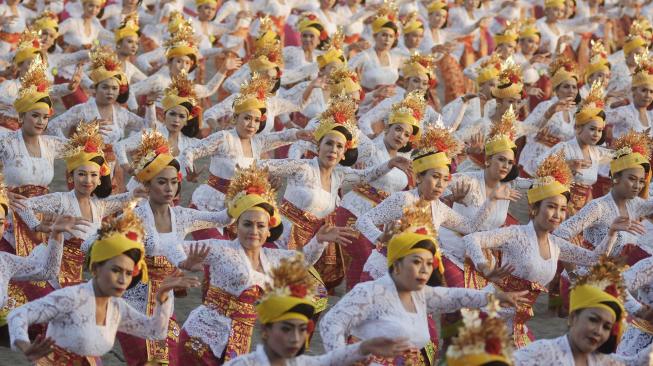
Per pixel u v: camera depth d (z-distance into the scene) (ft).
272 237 62.69
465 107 104.17
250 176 62.08
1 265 60.08
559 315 84.48
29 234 71.15
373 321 54.54
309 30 123.34
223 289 61.05
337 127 77.41
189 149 82.79
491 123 100.78
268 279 61.57
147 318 56.08
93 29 135.23
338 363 49.80
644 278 64.49
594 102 92.58
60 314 53.72
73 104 109.60
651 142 87.86
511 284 67.92
